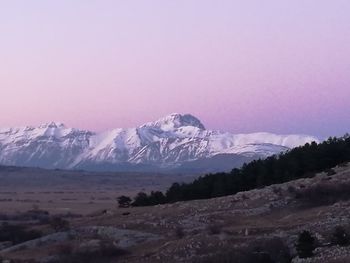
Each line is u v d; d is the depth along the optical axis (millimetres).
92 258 86688
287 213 96562
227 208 102188
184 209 104625
